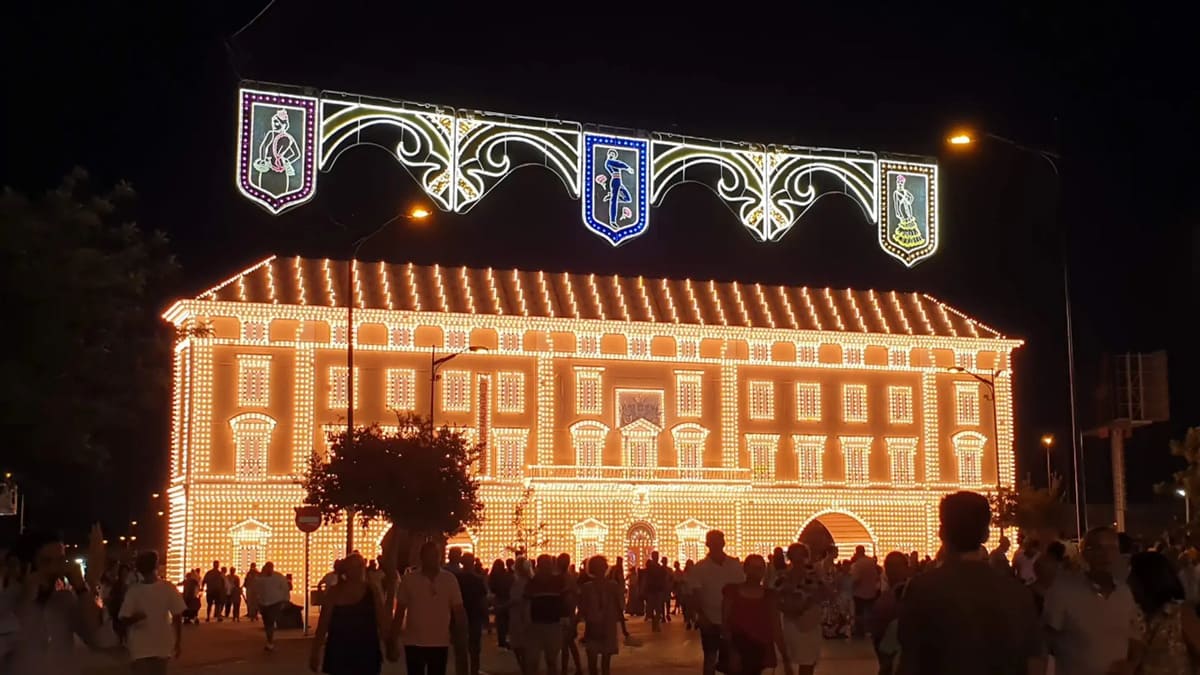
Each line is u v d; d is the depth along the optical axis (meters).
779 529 78.94
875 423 81.56
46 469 28.39
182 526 69.56
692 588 18.80
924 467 82.00
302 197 47.25
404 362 73.38
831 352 81.38
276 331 71.50
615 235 50.94
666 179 52.31
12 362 24.98
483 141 50.56
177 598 18.62
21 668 12.34
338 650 15.74
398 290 74.75
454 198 50.12
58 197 25.92
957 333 83.56
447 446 51.00
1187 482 47.84
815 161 53.25
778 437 79.62
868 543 80.94
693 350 78.88
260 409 70.62
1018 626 8.54
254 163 46.72
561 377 76.19
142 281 26.69
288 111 47.47
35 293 25.00
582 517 75.25
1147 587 10.69
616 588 25.11
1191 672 10.44
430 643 17.67
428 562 17.95
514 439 74.62
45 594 12.71
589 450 76.06
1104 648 11.98
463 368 74.44
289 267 74.25
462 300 75.38
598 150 51.12
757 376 79.94
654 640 41.69
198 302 70.00
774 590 16.97
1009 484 82.38
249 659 35.34
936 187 53.94
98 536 14.80
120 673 26.81
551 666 23.14
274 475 70.31
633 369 77.62
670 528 76.94
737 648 16.44
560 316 76.12
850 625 38.25
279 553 69.75
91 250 25.66
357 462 48.81
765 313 81.12
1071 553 20.94
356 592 15.94
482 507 53.25
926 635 8.61
